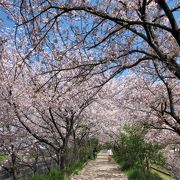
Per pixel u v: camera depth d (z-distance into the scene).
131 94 14.70
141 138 19.23
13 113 15.25
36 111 16.84
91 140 48.59
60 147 19.66
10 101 13.91
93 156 49.84
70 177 21.92
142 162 20.66
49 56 9.52
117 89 18.27
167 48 9.10
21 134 17.23
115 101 17.14
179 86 12.55
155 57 6.71
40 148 22.08
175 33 6.06
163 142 16.70
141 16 6.83
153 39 7.30
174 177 19.78
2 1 7.58
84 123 27.84
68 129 19.64
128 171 25.39
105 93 17.36
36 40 6.96
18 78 13.90
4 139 17.05
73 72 11.55
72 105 17.06
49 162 28.08
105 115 26.25
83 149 39.44
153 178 19.16
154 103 13.33
